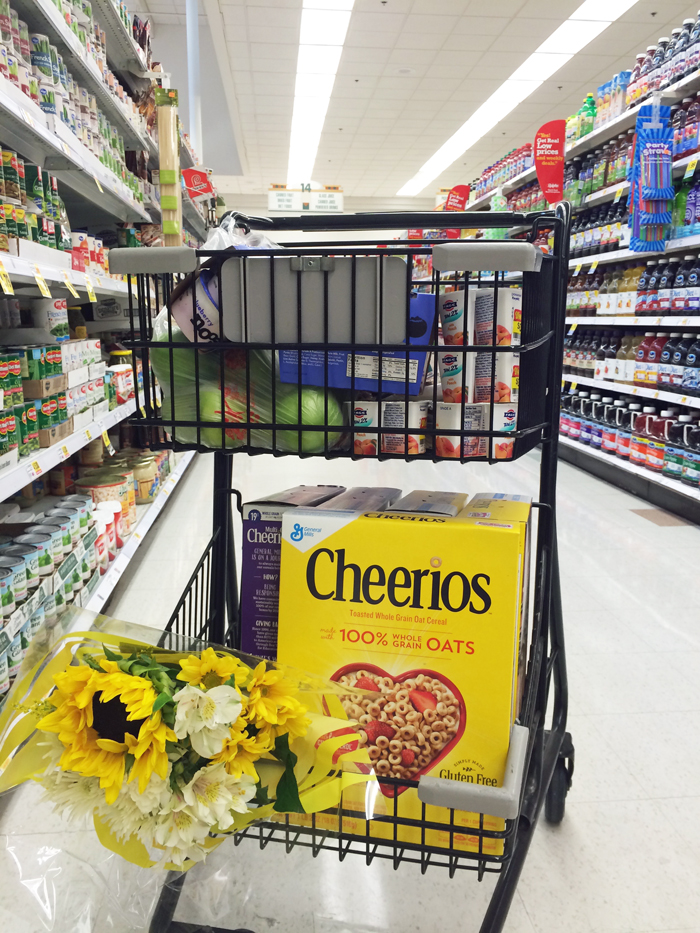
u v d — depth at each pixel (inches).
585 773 60.8
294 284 31.9
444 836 37.4
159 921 35.8
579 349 204.5
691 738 66.1
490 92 394.9
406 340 31.5
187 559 115.2
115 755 25.4
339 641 36.4
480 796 30.9
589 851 51.7
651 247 150.4
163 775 24.8
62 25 91.3
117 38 138.2
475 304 32.2
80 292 131.5
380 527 35.6
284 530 36.7
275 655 39.6
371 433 33.5
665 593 101.4
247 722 27.6
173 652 29.5
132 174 136.9
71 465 117.0
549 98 406.9
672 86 145.9
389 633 35.8
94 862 28.1
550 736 51.1
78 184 117.6
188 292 33.1
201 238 269.6
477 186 311.1
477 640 34.9
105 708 25.9
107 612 93.4
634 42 327.6
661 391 152.6
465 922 45.1
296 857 50.1
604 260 179.0
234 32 310.2
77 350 92.4
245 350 33.5
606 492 165.6
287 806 27.9
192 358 34.8
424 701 35.7
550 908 46.3
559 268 38.7
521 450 35.9
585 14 298.0
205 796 25.6
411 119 444.5
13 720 28.1
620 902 47.0
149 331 35.7
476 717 35.2
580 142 195.3
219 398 34.6
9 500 98.3
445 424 33.3
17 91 72.9
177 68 323.9
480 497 44.1
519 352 32.1
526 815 37.7
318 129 466.3
